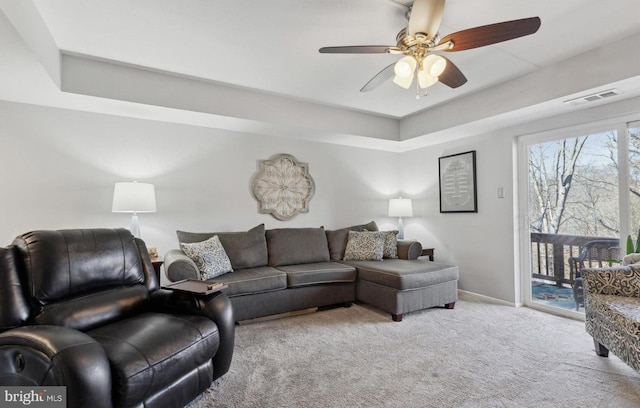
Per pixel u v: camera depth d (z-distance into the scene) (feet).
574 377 6.51
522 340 8.40
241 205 12.51
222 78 9.73
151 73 9.23
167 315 6.07
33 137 9.20
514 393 5.98
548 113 10.14
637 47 7.34
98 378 3.97
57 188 9.50
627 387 6.13
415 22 5.45
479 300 12.18
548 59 8.63
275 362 7.29
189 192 11.50
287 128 11.91
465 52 8.19
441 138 13.55
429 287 10.58
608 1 6.23
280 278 10.07
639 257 7.75
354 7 6.33
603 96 8.66
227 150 12.22
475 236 12.84
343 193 15.01
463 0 6.15
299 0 6.11
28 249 5.32
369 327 9.45
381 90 10.76
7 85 7.75
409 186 16.08
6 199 8.91
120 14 6.51
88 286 5.87
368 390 6.13
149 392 4.62
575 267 10.11
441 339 8.52
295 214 13.66
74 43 7.65
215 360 6.23
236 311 9.33
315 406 5.63
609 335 6.70
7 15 4.95
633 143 8.87
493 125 11.50
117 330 5.20
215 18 6.68
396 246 12.96
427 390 6.11
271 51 8.07
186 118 10.62
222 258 10.11
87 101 8.91
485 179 12.47
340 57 8.39
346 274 11.23
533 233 11.26
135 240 7.30
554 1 6.22
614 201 9.25
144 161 10.74
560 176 10.50
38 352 3.97
